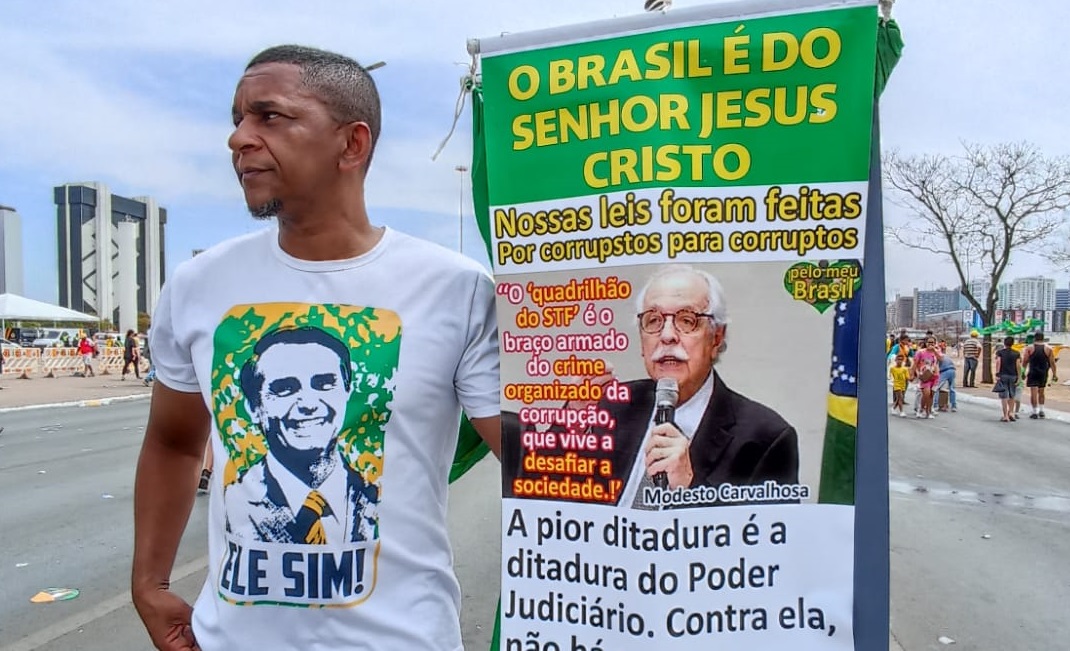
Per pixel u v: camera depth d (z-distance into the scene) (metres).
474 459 1.84
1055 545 5.38
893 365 16.56
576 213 1.47
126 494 7.00
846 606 1.41
